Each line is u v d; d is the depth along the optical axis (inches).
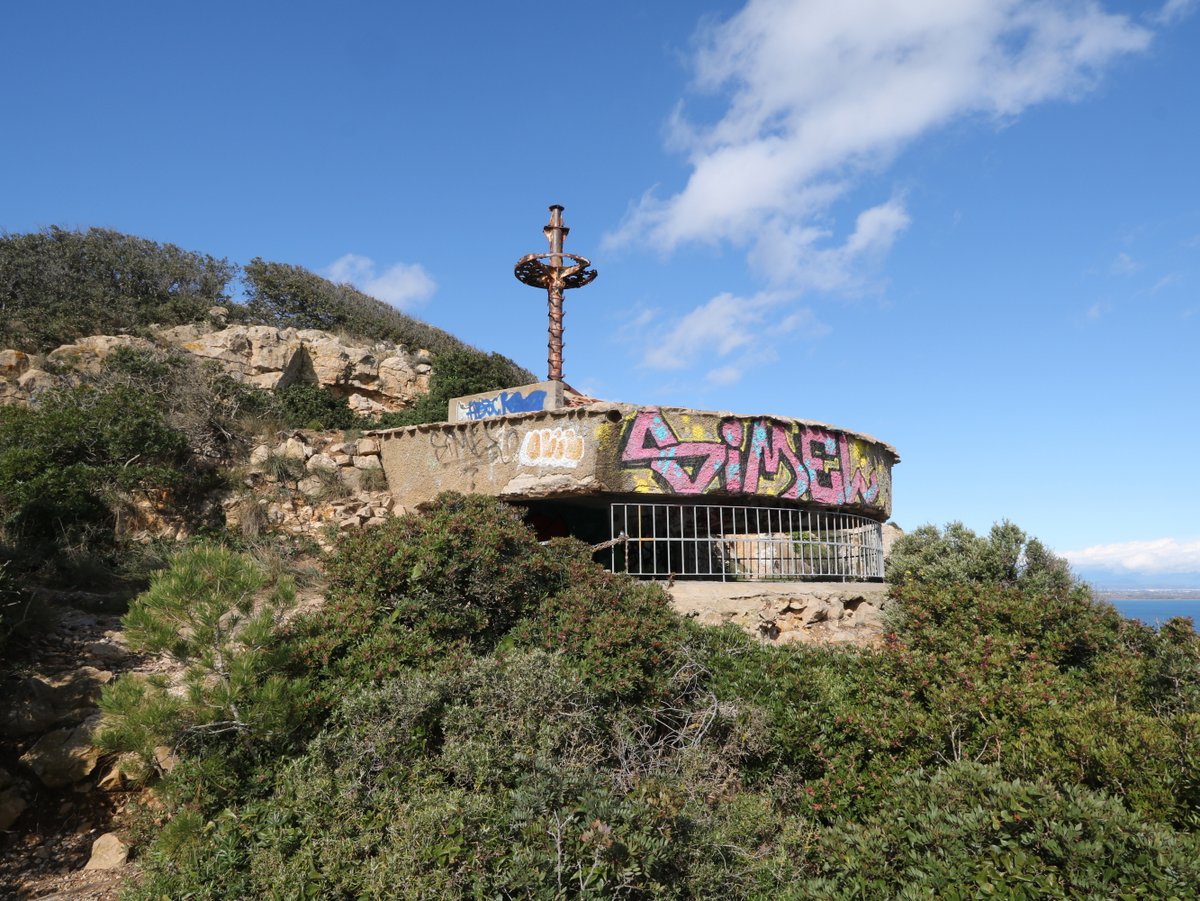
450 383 810.8
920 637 343.0
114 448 489.7
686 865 204.8
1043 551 509.0
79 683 294.2
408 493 546.9
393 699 239.6
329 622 283.0
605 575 349.1
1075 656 349.1
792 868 217.0
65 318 820.6
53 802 261.3
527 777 213.0
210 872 197.6
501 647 293.1
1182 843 176.7
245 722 233.6
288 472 554.3
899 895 183.2
